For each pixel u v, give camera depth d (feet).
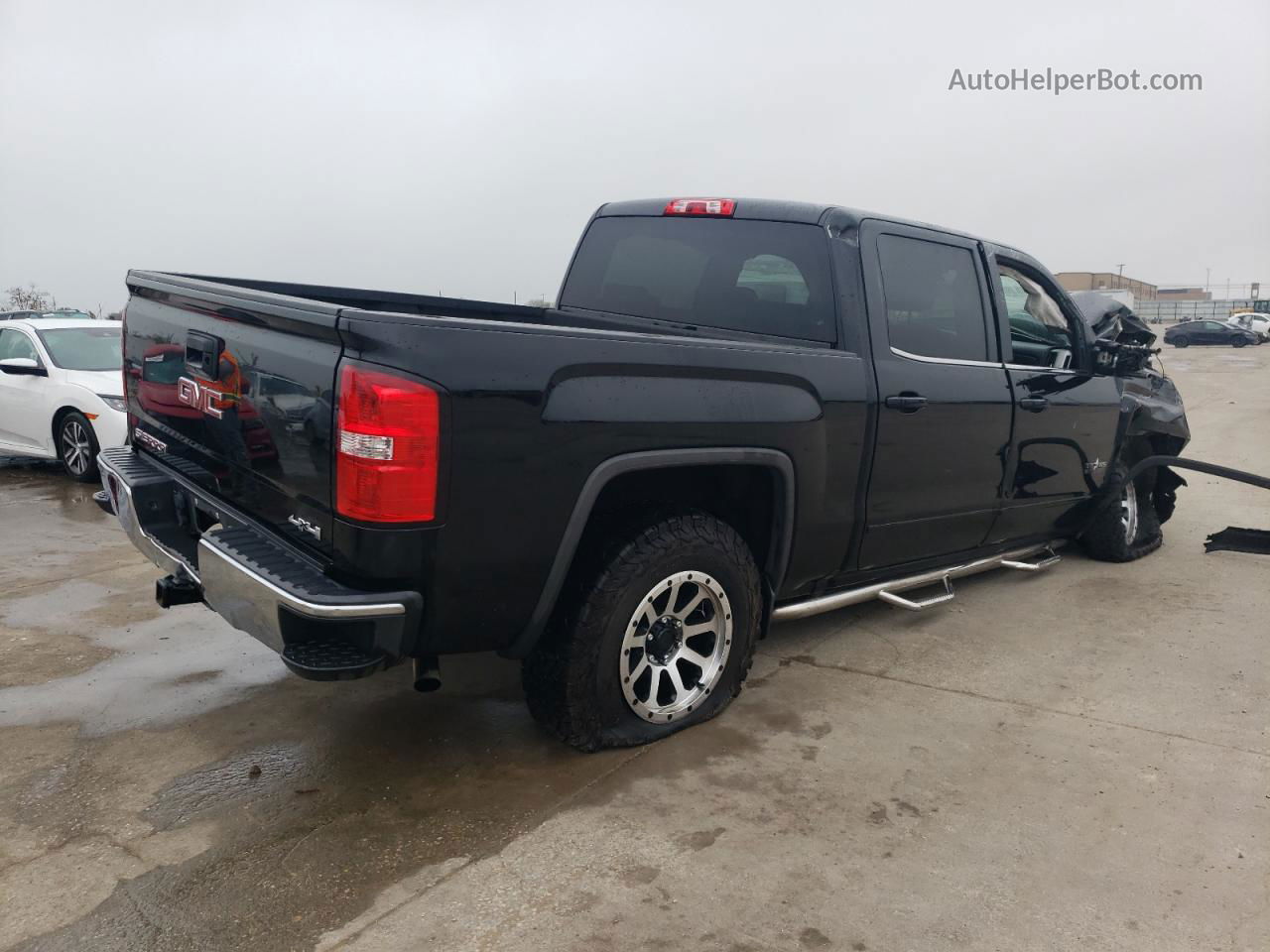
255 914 7.51
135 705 11.41
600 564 9.52
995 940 7.38
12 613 14.82
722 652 10.87
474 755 10.25
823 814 9.16
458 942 7.23
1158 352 17.21
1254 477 16.56
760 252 12.60
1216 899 7.93
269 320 8.86
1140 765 10.30
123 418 25.04
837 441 11.28
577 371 8.82
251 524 9.47
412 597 8.17
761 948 7.24
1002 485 14.21
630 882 8.02
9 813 8.94
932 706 11.78
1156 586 17.11
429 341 7.96
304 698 11.68
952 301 13.28
